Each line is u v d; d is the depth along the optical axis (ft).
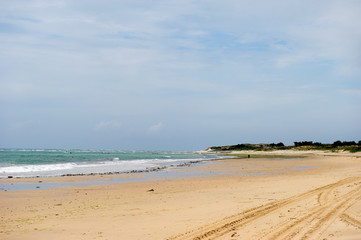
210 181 80.84
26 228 33.60
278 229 29.58
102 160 218.18
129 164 166.71
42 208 45.47
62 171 115.65
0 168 122.72
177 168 134.92
